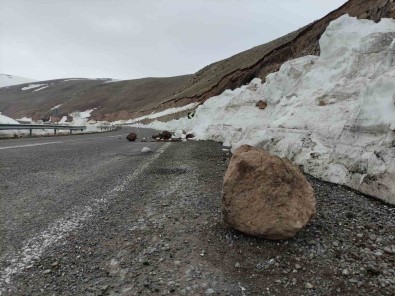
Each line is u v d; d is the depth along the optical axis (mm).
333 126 10023
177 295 4000
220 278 4355
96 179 9797
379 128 7691
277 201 5227
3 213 6527
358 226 5766
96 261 4727
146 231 5758
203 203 7270
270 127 13289
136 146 21156
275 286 4211
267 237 5289
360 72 10984
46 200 7457
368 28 13688
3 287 4043
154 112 119750
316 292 4105
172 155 16047
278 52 48781
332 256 4852
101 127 58312
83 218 6336
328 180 8867
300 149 10609
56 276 4328
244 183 5410
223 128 24938
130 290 4078
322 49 14820
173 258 4840
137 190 8523
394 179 6660
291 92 14898
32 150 16859
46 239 5359
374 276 4383
